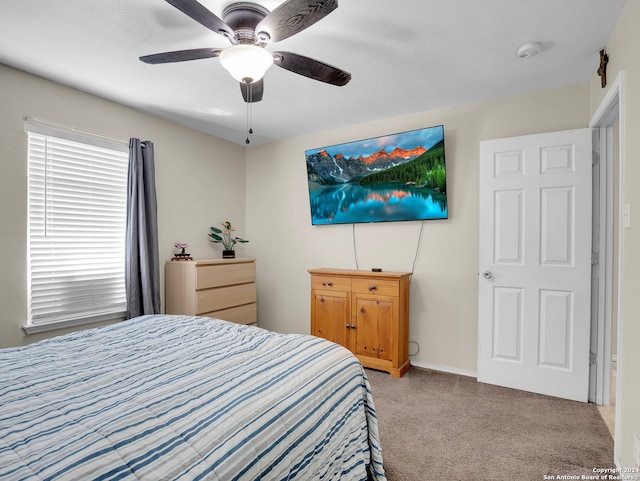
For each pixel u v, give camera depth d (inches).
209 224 150.2
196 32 76.9
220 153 156.0
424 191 123.0
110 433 33.8
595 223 98.1
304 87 105.3
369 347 121.3
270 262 163.5
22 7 67.9
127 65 91.3
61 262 103.2
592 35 78.3
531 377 103.7
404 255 130.1
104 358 56.4
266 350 60.9
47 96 99.2
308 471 42.2
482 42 81.2
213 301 127.3
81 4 67.2
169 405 39.9
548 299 101.3
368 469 63.2
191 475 30.7
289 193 157.8
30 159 96.7
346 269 141.8
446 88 106.1
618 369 69.1
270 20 57.4
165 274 130.6
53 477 27.6
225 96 111.0
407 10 69.7
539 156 102.5
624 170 67.2
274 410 41.5
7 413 37.9
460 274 119.8
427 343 125.3
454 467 68.5
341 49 84.0
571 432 81.4
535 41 80.7
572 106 102.8
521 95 109.8
